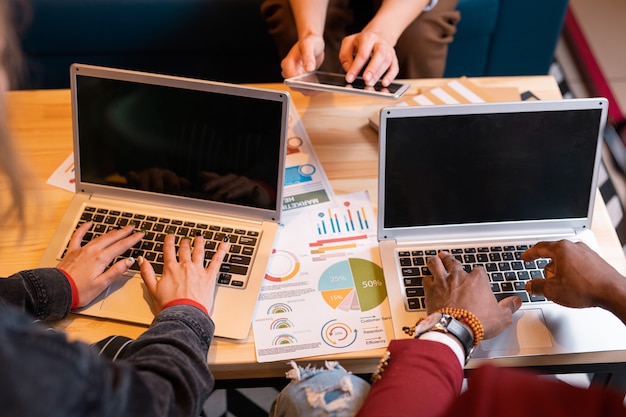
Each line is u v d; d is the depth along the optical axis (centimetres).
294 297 110
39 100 146
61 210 123
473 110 109
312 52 142
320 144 138
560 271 103
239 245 114
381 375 91
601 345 103
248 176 116
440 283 105
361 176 132
